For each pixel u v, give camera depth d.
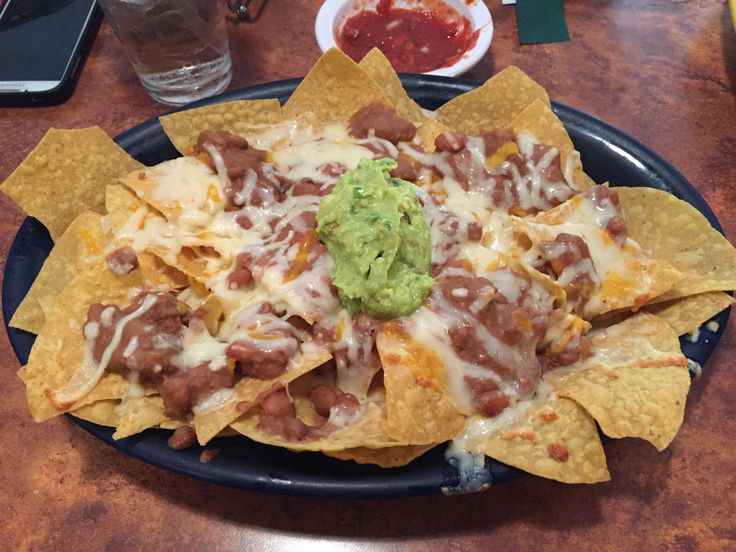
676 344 0.27
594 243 0.29
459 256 0.29
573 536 0.25
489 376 0.26
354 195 0.27
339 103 0.35
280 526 0.26
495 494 0.26
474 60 0.39
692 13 0.44
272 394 0.25
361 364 0.26
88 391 0.26
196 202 0.30
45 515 0.26
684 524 0.25
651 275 0.28
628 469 0.27
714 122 0.39
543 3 0.44
